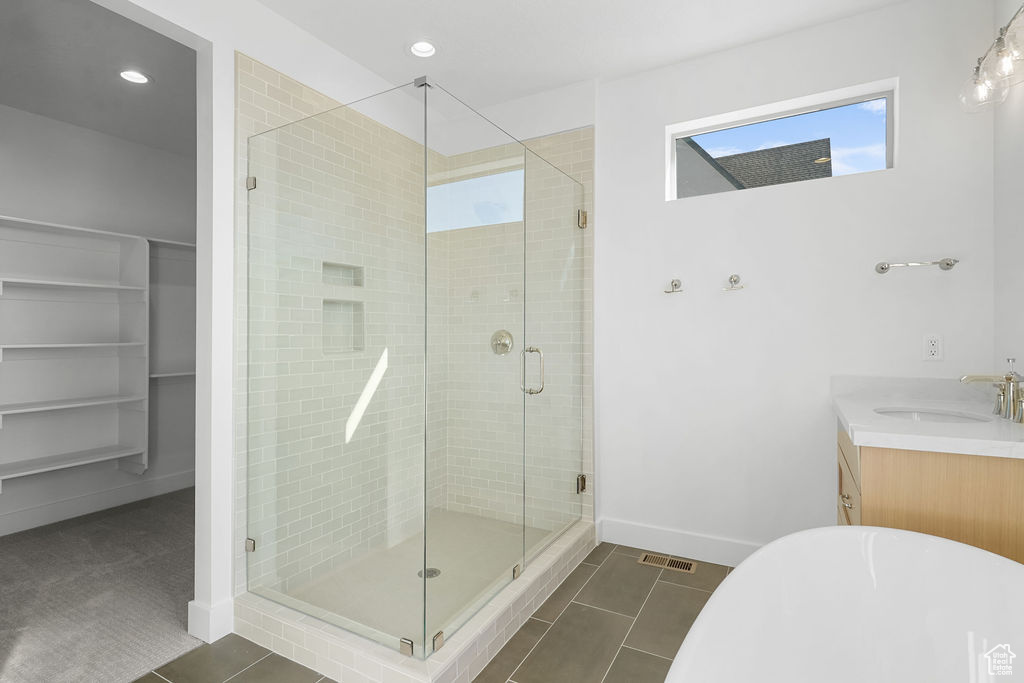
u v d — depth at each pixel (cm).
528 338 248
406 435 186
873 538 156
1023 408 178
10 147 332
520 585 227
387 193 191
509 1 228
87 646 205
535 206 252
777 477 264
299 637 194
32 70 287
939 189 228
